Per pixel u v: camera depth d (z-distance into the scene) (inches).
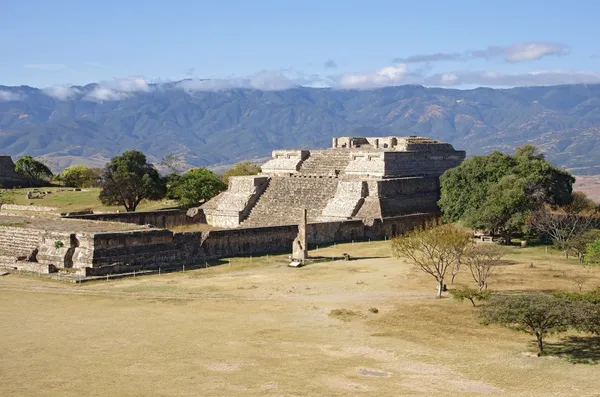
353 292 2679.6
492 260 2815.0
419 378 1721.2
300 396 1585.9
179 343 1993.1
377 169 4869.6
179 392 1601.9
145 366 1787.6
